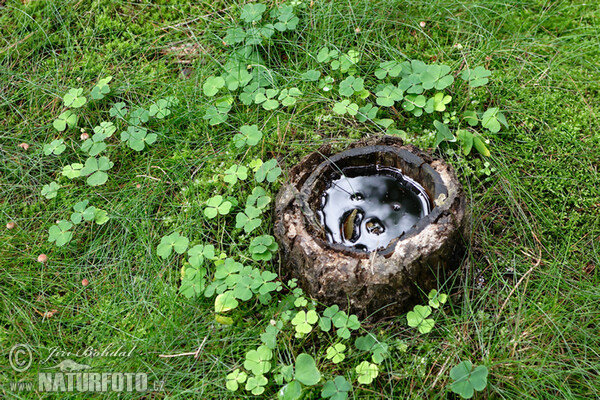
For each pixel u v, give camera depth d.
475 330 0.60
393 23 0.76
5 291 0.64
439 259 0.58
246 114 0.71
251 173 0.68
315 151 0.64
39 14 0.78
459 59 0.74
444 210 0.58
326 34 0.75
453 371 0.56
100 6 0.79
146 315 0.62
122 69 0.76
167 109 0.71
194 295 0.61
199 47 0.77
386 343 0.58
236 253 0.64
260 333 0.60
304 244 0.59
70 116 0.72
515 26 0.77
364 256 0.58
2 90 0.74
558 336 0.59
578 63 0.75
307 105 0.72
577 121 0.70
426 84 0.69
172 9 0.79
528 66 0.74
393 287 0.58
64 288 0.64
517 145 0.69
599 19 0.77
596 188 0.66
